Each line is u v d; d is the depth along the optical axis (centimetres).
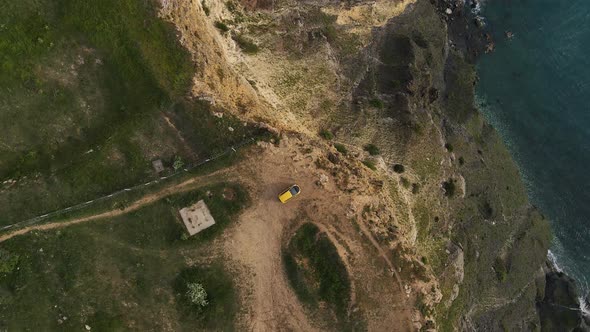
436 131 6206
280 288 4131
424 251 5491
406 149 5734
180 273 3941
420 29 6550
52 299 3716
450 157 6278
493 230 6606
